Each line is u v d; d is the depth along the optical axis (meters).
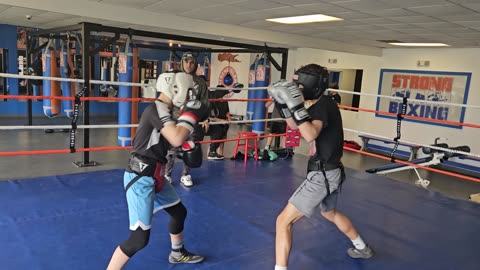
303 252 2.50
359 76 8.69
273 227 2.88
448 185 5.79
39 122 8.45
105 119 9.83
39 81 7.28
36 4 4.27
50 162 4.86
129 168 1.91
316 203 2.07
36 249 2.31
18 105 8.86
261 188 3.88
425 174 6.38
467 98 6.98
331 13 4.49
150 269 2.16
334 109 2.08
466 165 7.01
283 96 1.89
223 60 11.52
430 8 3.82
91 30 4.43
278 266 2.04
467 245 2.79
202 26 5.66
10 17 6.06
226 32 5.98
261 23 5.68
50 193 3.30
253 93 6.31
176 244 2.21
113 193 3.39
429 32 5.38
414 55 7.69
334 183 2.10
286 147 5.46
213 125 4.93
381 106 8.27
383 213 3.34
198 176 4.17
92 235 2.54
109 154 5.48
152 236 2.57
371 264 2.40
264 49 5.97
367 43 7.36
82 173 3.93
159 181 1.93
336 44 7.40
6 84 8.58
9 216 2.77
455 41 6.13
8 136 6.62
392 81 8.07
